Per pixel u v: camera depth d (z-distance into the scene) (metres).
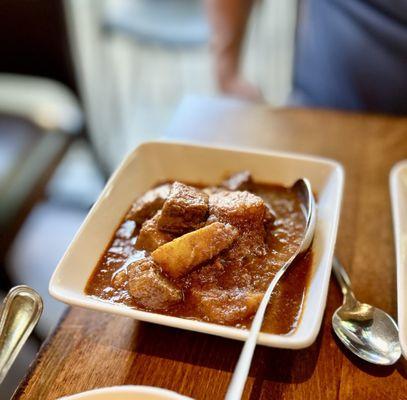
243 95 0.78
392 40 0.64
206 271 0.33
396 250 0.37
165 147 0.43
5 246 0.70
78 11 1.28
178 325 0.30
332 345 0.34
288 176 0.41
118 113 1.30
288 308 0.33
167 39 1.06
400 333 0.31
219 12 0.77
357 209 0.44
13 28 0.80
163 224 0.35
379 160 0.49
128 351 0.33
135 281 0.32
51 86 1.31
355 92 0.70
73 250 0.34
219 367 0.32
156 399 0.28
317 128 0.53
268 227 0.37
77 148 1.17
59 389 0.32
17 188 0.72
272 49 1.40
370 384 0.32
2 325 0.33
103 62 1.34
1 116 0.81
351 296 0.36
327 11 0.68
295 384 0.32
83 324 0.35
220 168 0.43
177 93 1.35
